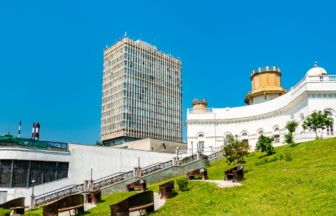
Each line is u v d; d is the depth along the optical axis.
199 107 61.25
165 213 17.02
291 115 44.84
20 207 22.23
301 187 16.56
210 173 29.05
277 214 13.48
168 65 121.50
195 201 18.36
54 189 32.06
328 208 12.70
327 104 38.53
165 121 114.88
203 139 53.53
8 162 30.23
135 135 104.00
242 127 52.34
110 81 110.38
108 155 37.97
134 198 16.94
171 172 31.64
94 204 22.38
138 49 111.94
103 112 110.31
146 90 111.12
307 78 39.66
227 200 17.41
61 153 33.88
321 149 27.25
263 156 33.75
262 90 53.34
